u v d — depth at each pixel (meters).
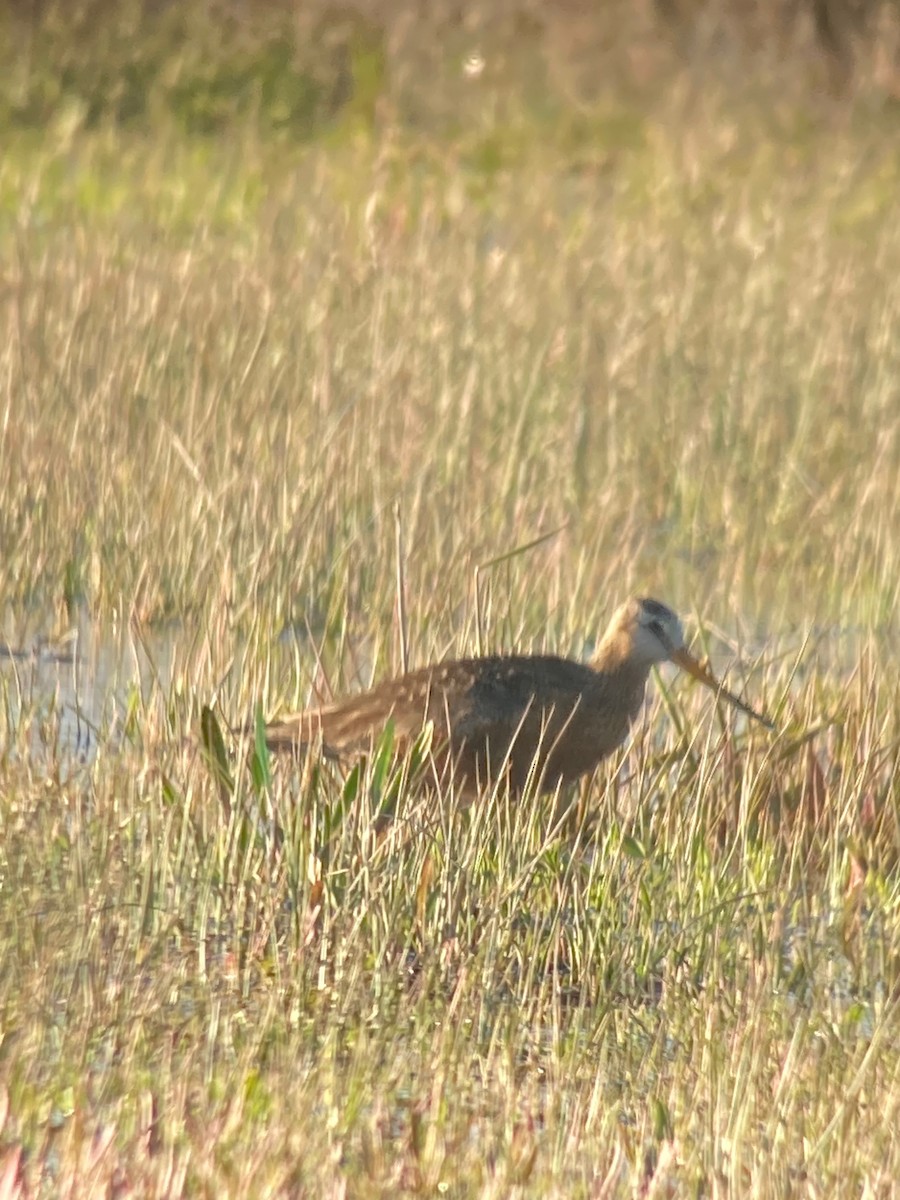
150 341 17.66
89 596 13.84
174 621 13.59
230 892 9.52
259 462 15.30
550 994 9.04
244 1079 7.67
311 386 16.94
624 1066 8.32
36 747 11.30
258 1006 8.56
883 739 11.51
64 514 14.59
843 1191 7.28
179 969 8.70
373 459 15.57
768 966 9.20
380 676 12.13
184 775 10.30
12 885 9.05
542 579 14.06
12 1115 7.28
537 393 18.11
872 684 11.66
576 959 9.27
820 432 18.25
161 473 15.30
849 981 9.37
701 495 16.88
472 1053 8.22
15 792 10.07
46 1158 7.04
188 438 15.57
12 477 14.78
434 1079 7.85
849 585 14.92
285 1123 7.36
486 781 10.54
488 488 16.02
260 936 9.13
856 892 9.98
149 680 12.50
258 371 17.38
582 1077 8.16
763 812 10.69
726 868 9.99
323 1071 7.96
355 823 9.82
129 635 12.20
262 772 9.96
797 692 12.51
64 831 9.72
